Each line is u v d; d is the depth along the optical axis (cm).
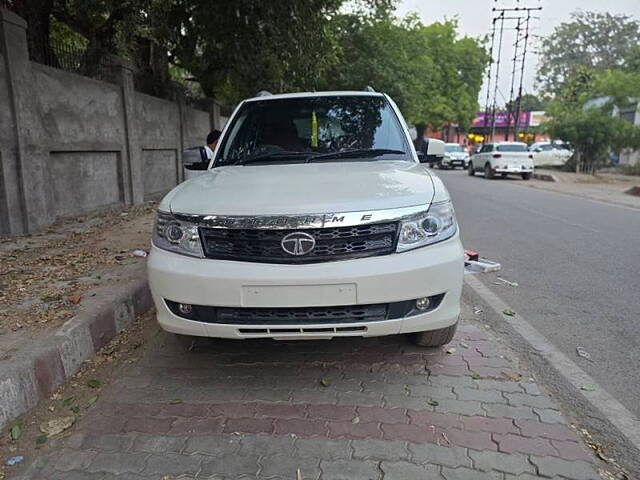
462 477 221
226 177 334
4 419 259
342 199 273
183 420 268
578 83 3369
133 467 231
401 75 2234
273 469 228
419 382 306
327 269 264
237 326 274
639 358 344
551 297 475
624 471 226
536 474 223
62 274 462
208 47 1047
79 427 262
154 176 1130
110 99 888
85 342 336
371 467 228
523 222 912
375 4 1705
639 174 2267
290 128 414
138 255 539
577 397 292
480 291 491
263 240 268
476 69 4284
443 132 5516
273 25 887
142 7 762
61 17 920
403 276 267
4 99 617
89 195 838
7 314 355
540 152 2980
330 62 1488
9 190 633
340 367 326
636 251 670
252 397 290
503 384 304
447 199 292
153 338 374
